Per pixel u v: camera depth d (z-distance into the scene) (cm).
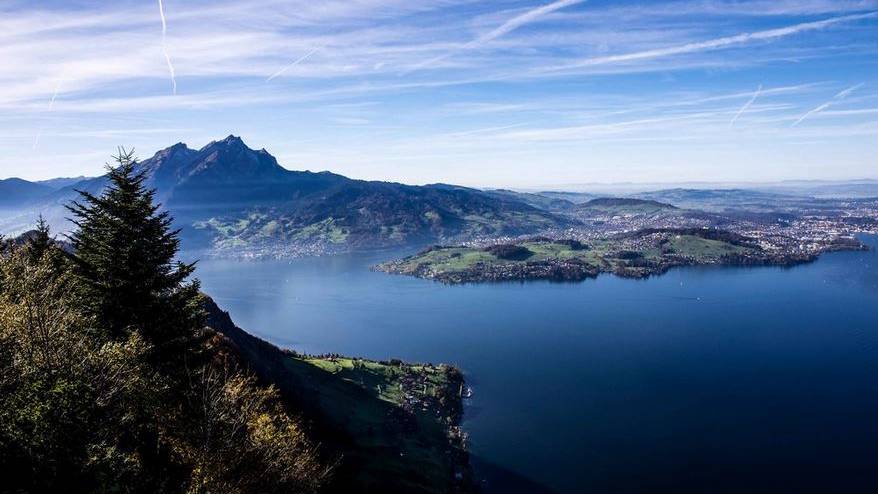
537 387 14925
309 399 9012
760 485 9588
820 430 11744
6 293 3412
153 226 4434
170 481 3253
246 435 3484
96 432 2953
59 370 2916
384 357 18650
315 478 3931
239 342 8750
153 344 4081
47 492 2614
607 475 9975
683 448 11012
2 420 2580
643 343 19300
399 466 8506
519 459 10619
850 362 16375
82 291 4134
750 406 13175
